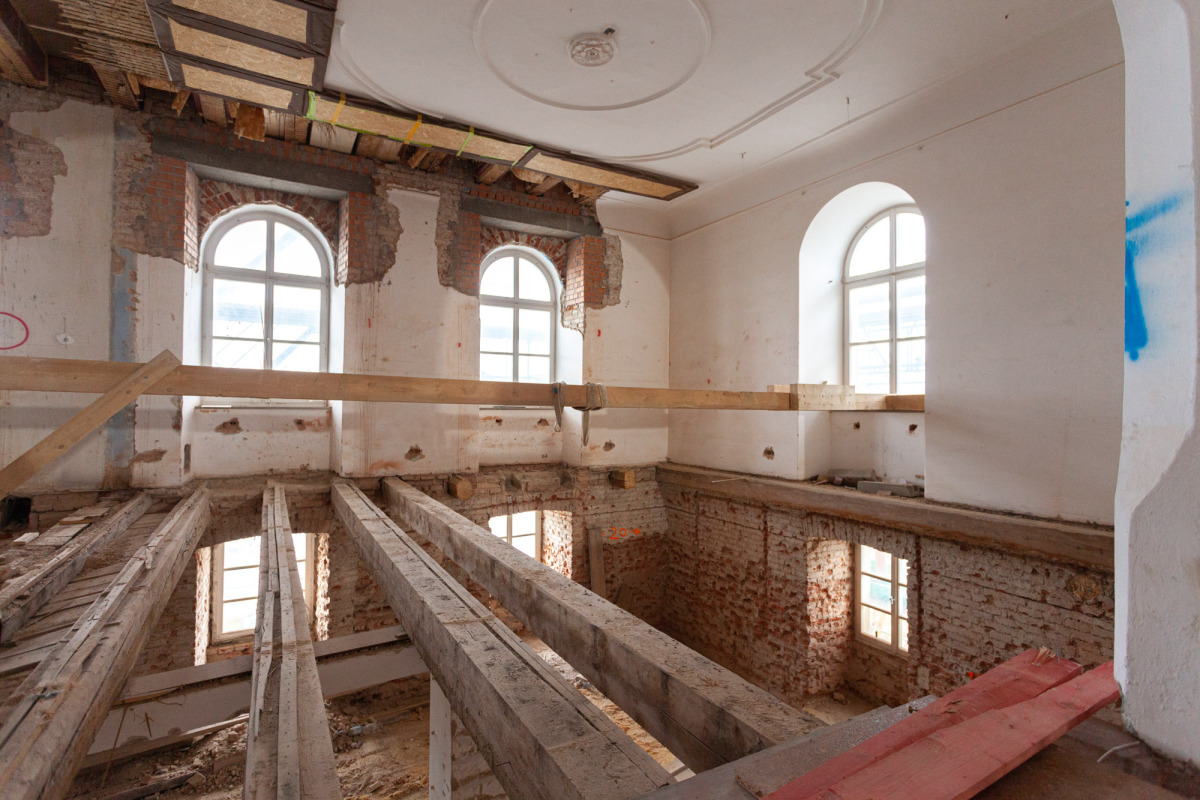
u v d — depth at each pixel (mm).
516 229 6367
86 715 1554
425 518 3688
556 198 6367
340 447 5250
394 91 4230
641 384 6883
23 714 1374
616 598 6535
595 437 6480
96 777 4074
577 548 6332
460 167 5812
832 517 4926
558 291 6875
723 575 6055
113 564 2869
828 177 5180
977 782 772
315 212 5438
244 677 3107
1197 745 823
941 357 4273
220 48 3555
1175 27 863
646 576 6734
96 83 4320
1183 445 841
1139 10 916
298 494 4945
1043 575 3586
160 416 4535
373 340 5359
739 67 3936
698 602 6379
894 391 5184
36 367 3006
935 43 3691
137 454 4453
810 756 976
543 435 6684
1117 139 3375
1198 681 824
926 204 4398
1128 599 919
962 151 4164
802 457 5426
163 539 3121
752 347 5969
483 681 1588
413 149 5469
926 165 4398
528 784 1327
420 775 4297
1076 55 3529
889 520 4418
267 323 5434
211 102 4426
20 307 4098
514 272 6680
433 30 3549
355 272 5273
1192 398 830
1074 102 3557
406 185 5520
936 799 734
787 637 5340
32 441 4137
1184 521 842
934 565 4199
